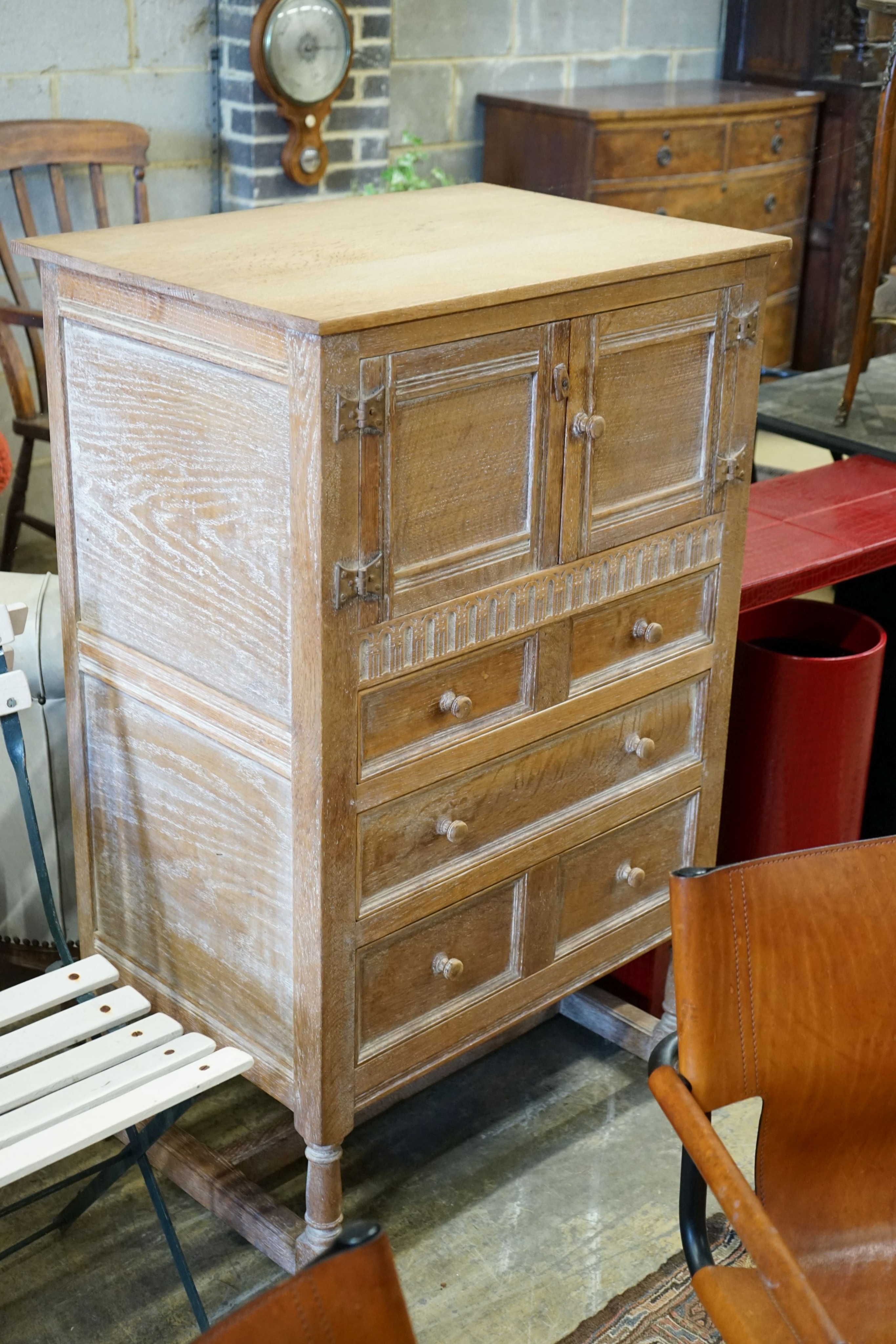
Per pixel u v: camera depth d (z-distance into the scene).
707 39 5.73
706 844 2.42
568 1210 2.21
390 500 1.69
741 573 2.26
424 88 5.12
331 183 4.86
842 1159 1.50
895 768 3.08
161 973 2.13
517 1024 2.56
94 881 2.20
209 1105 2.41
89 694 2.07
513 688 1.97
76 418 1.93
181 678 1.90
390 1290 1.01
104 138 4.16
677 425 2.05
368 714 1.78
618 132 4.88
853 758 2.61
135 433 1.84
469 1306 2.02
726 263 1.99
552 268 1.83
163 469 1.82
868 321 3.09
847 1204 1.50
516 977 2.14
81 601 2.04
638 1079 2.53
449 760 1.89
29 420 3.91
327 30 4.52
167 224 2.07
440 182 5.04
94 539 1.97
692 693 2.29
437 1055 2.05
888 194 2.99
